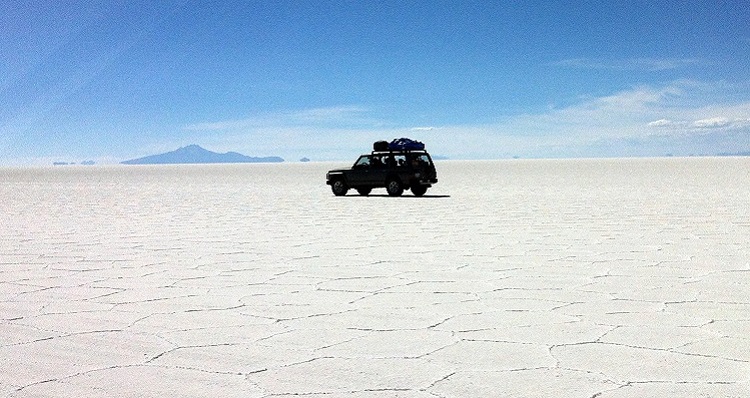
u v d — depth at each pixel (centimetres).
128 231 1348
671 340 507
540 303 642
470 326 555
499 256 955
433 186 3347
